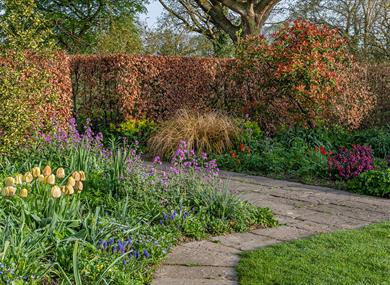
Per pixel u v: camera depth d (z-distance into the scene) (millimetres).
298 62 12094
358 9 24266
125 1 25406
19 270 3910
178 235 5762
